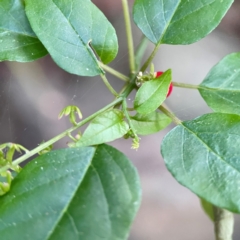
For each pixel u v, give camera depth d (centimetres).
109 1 52
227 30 50
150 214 54
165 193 55
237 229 48
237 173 35
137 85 38
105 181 34
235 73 38
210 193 34
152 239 53
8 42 38
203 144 36
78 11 37
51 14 37
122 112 36
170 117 37
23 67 49
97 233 33
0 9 38
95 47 37
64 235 33
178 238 53
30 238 34
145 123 37
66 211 34
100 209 34
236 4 50
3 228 34
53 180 35
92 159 35
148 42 47
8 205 34
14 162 35
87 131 35
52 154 35
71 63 37
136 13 38
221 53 51
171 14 38
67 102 49
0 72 48
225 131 36
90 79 49
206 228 53
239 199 34
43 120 48
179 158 36
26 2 37
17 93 48
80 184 35
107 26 37
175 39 38
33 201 34
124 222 33
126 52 47
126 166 35
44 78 50
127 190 34
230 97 38
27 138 48
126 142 53
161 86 36
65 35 37
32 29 37
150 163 54
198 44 52
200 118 36
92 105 48
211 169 35
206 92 38
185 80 51
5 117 48
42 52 38
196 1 38
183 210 54
